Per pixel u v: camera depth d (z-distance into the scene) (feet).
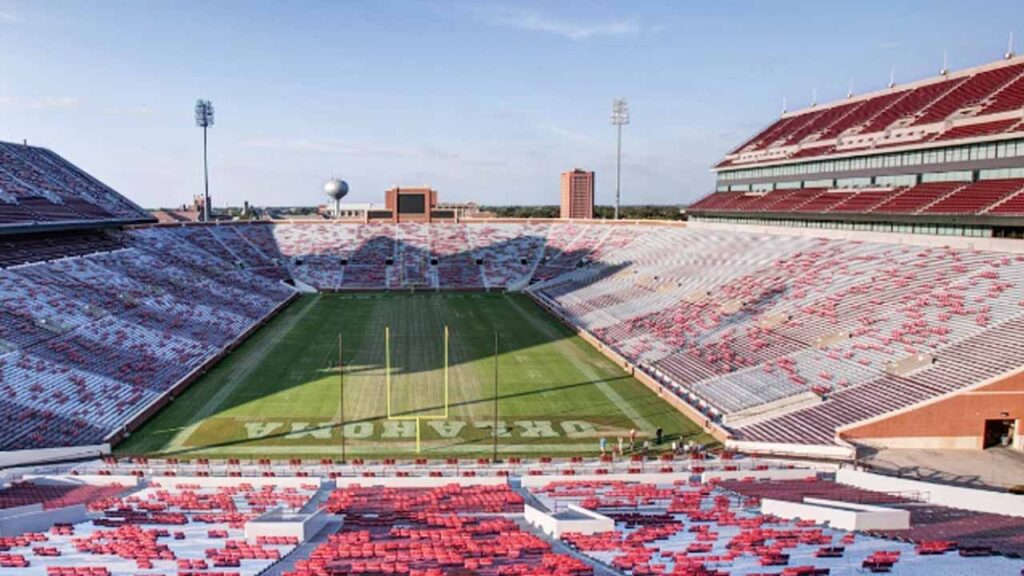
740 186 275.59
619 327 194.29
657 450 114.42
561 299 248.11
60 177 247.50
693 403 133.90
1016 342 114.32
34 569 61.31
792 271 190.08
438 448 114.93
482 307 248.73
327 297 271.08
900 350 127.44
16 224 180.34
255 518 78.18
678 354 160.86
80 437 113.09
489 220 359.87
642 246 287.28
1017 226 146.61
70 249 214.48
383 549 67.10
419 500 90.63
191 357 161.38
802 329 152.87
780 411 122.52
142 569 61.62
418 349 180.65
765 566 59.82
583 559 63.57
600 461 109.09
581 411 133.18
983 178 167.53
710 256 234.58
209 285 235.81
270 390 143.64
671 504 87.97
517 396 141.59
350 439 118.11
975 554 62.18
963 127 175.01
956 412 109.91
